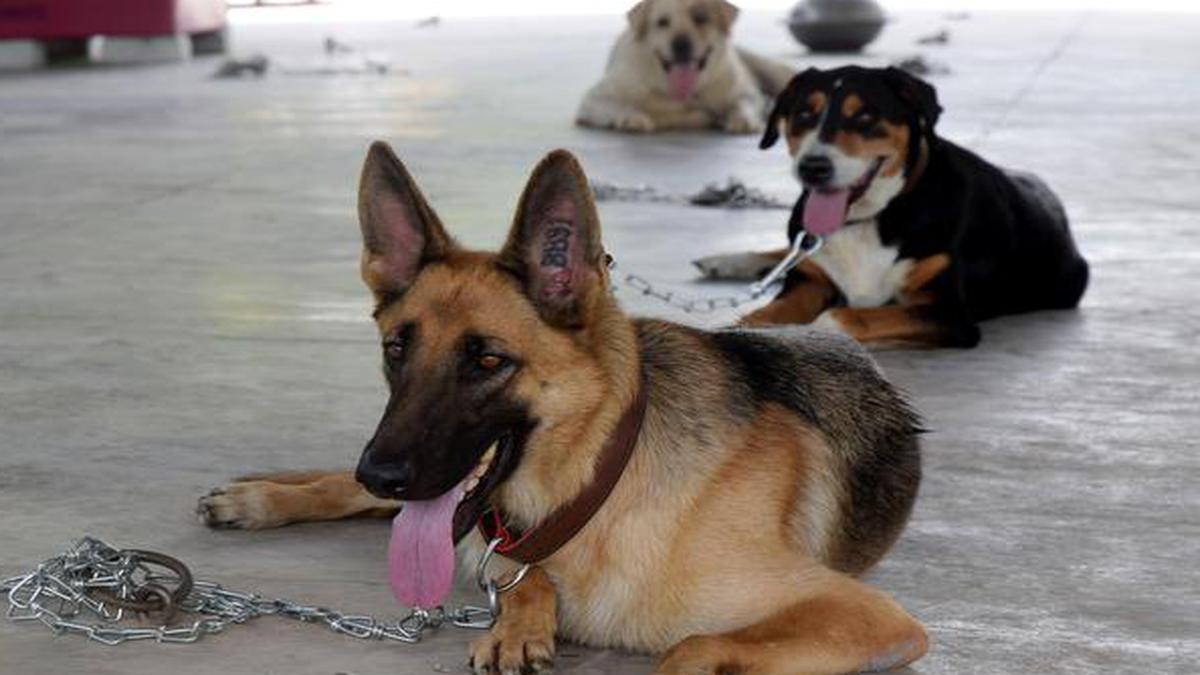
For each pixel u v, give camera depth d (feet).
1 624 14.30
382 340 13.21
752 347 15.11
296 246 30.71
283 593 15.06
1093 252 31.12
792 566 13.33
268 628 14.29
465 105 51.88
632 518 13.34
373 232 13.42
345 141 43.96
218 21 70.23
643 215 33.99
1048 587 15.38
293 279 28.02
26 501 17.38
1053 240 26.71
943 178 25.16
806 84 25.84
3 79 60.54
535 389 12.85
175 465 18.60
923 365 23.58
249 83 58.65
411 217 13.29
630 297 26.73
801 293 25.79
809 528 14.06
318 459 18.88
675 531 13.29
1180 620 14.65
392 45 73.72
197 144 43.65
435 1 103.96
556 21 86.94
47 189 36.83
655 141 45.06
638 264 29.27
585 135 45.78
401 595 12.55
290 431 19.88
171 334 24.44
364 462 12.30
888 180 24.77
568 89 56.03
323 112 50.29
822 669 12.71
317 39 76.95
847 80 25.05
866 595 13.16
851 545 14.85
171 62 66.69
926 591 15.26
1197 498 17.90
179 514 17.07
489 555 13.66
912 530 16.87
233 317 25.46
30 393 21.36
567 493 13.26
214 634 14.15
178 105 52.29
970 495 17.94
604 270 13.00
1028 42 72.08
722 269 28.09
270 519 16.61
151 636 14.02
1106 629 14.43
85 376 22.18
